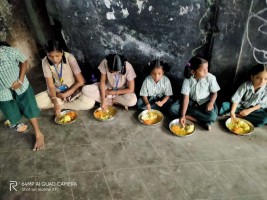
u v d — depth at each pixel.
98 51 4.02
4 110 2.83
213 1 3.00
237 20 3.03
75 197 2.48
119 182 2.62
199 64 2.91
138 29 3.60
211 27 3.20
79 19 3.77
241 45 3.21
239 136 3.18
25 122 3.59
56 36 5.75
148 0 3.29
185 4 3.15
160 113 3.56
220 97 3.76
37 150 3.09
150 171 2.73
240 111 3.33
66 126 3.50
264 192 2.45
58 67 3.48
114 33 3.76
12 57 2.60
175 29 3.40
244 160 2.82
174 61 3.70
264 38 3.13
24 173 2.78
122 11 3.51
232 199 2.40
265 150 2.95
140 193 2.49
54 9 4.94
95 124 3.52
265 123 3.28
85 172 2.76
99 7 3.57
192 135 3.24
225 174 2.66
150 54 3.78
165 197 2.44
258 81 2.99
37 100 3.62
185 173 2.69
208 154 2.93
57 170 2.80
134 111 3.78
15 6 4.84
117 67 3.16
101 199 2.45
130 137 3.25
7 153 3.06
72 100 3.71
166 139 3.19
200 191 2.49
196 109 3.38
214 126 3.38
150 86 3.51
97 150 3.05
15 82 2.70
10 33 4.66
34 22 5.54
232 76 3.52
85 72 4.34
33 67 5.29
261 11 2.93
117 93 3.70
